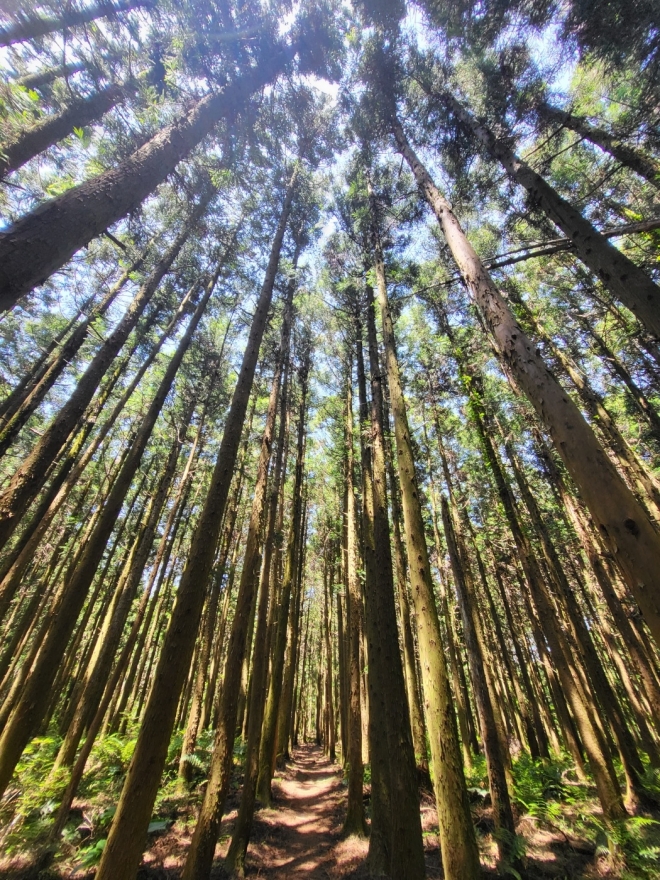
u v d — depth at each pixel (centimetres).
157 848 567
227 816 718
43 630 974
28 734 448
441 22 640
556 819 664
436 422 1053
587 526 996
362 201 852
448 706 330
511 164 545
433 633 355
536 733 1188
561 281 894
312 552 1938
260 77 553
